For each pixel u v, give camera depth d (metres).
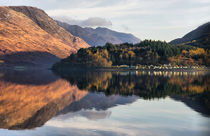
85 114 29.20
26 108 34.56
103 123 24.45
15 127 23.47
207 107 33.69
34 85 75.69
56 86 71.38
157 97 44.72
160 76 128.25
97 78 111.69
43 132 21.45
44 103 39.00
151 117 27.20
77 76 133.12
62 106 35.62
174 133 20.97
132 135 20.39
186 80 93.88
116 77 119.12
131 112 30.30
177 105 35.53
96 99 42.56
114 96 46.56
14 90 61.12
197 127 22.88
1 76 135.75
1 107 35.59
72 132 21.30
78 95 49.06
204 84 74.06
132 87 65.44
